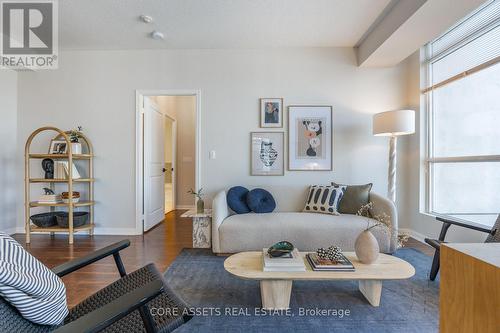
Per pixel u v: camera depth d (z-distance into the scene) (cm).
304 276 156
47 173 326
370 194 296
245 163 345
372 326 155
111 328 100
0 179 333
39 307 89
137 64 349
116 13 266
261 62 344
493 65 236
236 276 158
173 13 266
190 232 362
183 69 347
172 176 532
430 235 302
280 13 266
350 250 258
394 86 342
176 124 547
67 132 336
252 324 158
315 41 326
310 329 153
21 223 353
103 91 351
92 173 347
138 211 350
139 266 244
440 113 304
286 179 343
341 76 342
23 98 352
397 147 345
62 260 259
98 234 349
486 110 245
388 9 259
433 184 313
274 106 343
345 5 253
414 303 180
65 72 351
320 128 342
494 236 181
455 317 68
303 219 273
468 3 207
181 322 102
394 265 172
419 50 322
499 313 55
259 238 262
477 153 255
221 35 310
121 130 350
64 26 291
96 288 201
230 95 345
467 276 64
